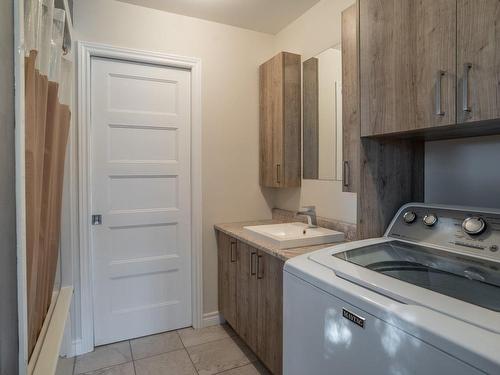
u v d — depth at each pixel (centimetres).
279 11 232
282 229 226
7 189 69
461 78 100
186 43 238
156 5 222
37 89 97
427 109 112
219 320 257
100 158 219
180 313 248
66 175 203
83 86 208
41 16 105
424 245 126
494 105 92
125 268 229
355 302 88
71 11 203
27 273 89
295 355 115
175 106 240
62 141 157
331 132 211
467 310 73
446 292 85
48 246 132
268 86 250
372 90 136
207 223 251
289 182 237
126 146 226
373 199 147
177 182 243
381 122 132
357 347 87
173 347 223
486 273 97
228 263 236
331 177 213
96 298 222
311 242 182
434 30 109
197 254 247
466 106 99
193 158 243
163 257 241
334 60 207
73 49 204
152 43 226
